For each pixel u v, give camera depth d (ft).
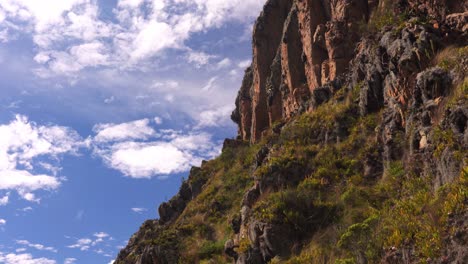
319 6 135.74
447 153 50.70
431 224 44.16
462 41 70.44
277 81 163.02
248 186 126.00
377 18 106.42
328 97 107.55
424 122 62.23
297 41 147.84
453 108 53.52
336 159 81.71
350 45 115.55
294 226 68.64
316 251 61.21
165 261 99.71
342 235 58.70
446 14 82.12
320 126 94.17
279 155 90.74
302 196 72.33
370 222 57.72
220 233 108.58
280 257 65.46
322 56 129.08
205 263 92.58
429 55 70.69
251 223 73.00
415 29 76.18
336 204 69.97
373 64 87.56
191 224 115.85
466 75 56.75
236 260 76.89
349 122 89.35
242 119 201.16
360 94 89.92
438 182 52.31
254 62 187.21
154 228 159.43
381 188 67.92
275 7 184.65
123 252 155.53
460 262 37.78
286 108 144.87
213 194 138.10
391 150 71.51
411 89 72.13
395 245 46.11
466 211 41.14
